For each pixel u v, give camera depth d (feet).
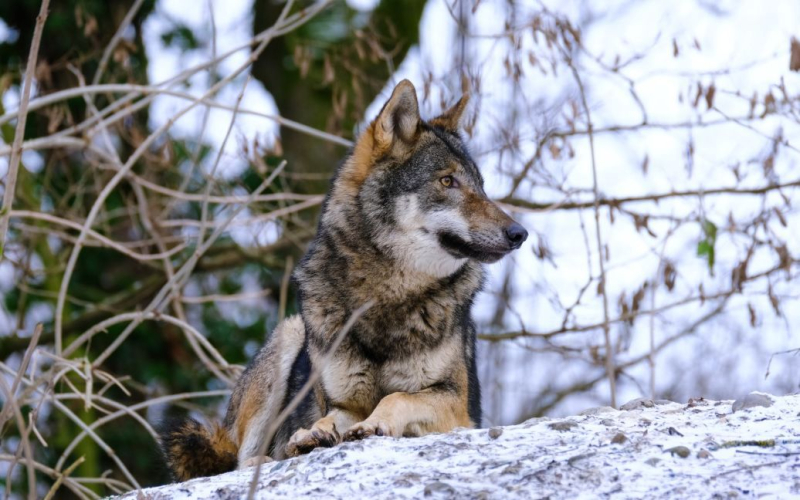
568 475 19.53
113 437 68.69
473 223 31.04
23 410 63.46
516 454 21.58
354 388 30.17
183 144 60.29
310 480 21.59
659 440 21.74
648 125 51.44
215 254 63.62
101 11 70.95
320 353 30.48
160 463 39.75
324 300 30.78
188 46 73.67
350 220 31.14
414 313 30.12
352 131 68.54
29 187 63.26
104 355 36.11
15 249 57.41
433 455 22.07
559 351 52.06
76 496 66.08
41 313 70.54
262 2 75.51
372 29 58.70
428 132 32.53
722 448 21.07
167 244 61.05
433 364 29.99
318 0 73.61
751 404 25.52
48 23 68.74
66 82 68.74
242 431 35.50
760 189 50.19
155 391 63.52
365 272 30.42
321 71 72.08
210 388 72.59
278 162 66.03
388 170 31.48
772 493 17.94
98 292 70.74
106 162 59.31
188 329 39.65
